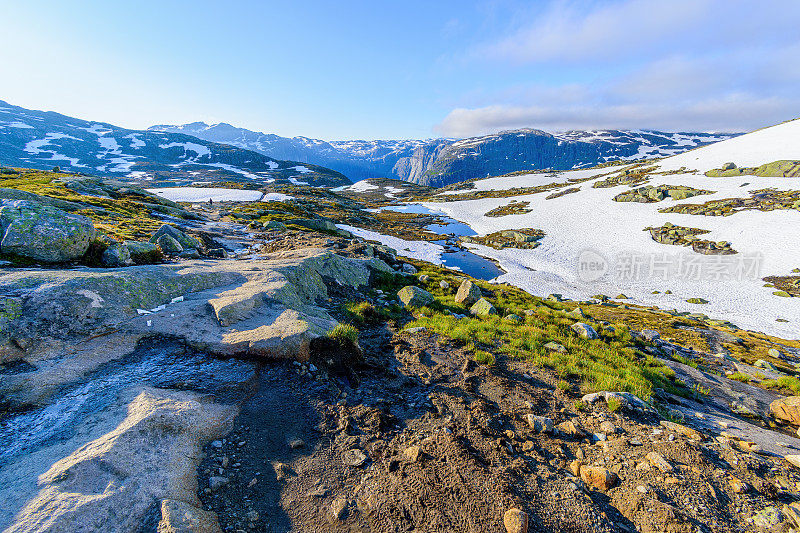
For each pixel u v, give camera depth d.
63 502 4.42
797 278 56.00
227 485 5.57
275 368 8.98
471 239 98.75
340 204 148.75
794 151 105.25
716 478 6.42
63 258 13.52
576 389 10.71
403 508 5.53
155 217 46.00
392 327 14.93
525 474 6.48
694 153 145.38
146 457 5.44
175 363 8.52
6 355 7.32
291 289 14.31
